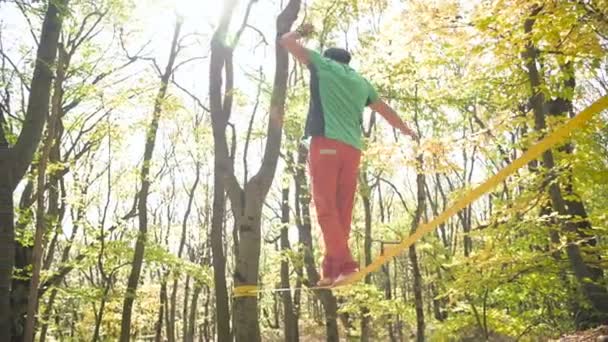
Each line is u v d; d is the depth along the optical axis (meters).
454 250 19.62
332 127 3.53
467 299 14.02
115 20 16.55
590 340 10.04
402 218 31.45
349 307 16.89
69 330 27.77
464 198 2.25
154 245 18.95
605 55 8.73
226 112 9.51
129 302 17.73
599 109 1.76
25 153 11.18
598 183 9.62
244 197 8.49
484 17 8.42
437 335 14.46
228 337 9.67
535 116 9.78
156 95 18.50
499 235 10.95
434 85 13.18
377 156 10.33
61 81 10.88
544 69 9.79
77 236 18.61
